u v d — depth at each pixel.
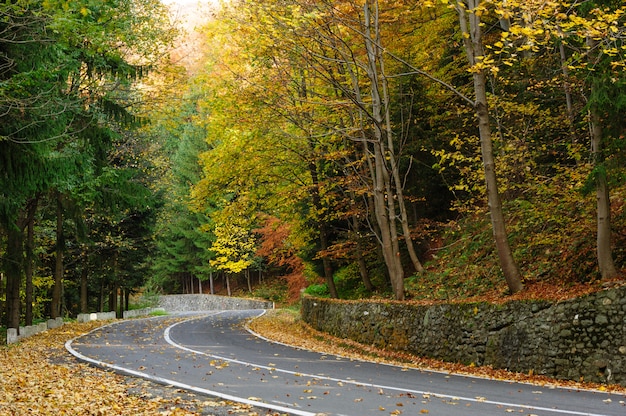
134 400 9.88
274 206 25.86
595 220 15.47
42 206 28.66
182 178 60.75
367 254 28.42
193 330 25.30
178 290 79.12
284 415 8.41
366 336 18.84
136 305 58.38
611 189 17.12
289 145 23.84
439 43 23.48
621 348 11.16
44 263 36.28
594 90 12.42
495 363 13.58
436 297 19.12
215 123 23.88
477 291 17.94
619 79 11.77
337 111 21.20
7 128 14.61
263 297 59.28
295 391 10.34
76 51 17.00
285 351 17.41
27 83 12.69
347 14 19.34
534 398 9.47
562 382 11.62
